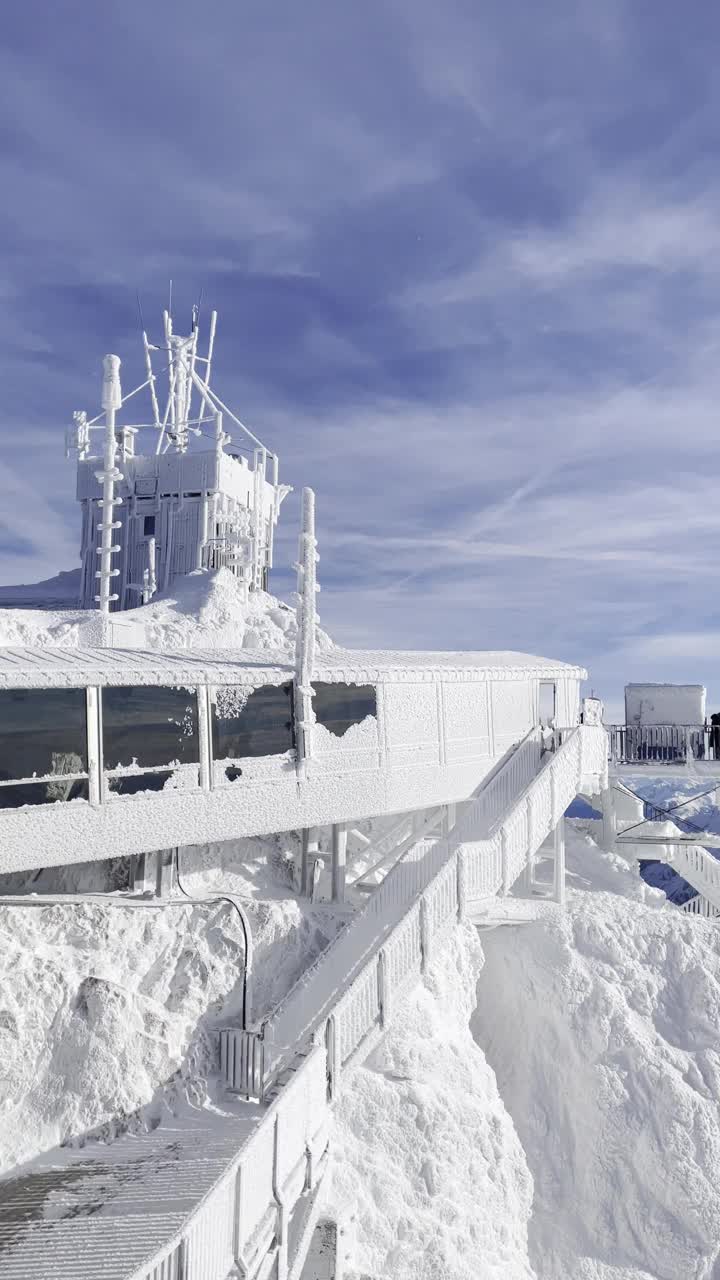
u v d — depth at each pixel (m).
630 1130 17.36
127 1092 11.50
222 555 42.25
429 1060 15.68
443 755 20.11
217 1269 8.34
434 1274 12.97
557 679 25.31
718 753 26.70
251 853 17.56
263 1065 12.64
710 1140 17.36
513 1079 18.45
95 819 12.44
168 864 14.76
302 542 15.93
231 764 14.61
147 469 43.72
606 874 25.83
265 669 15.31
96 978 12.28
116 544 44.12
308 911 16.86
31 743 11.74
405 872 17.61
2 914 12.77
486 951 20.12
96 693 12.53
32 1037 11.43
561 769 22.05
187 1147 10.75
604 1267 15.99
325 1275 11.16
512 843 19.44
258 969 14.75
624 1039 18.50
